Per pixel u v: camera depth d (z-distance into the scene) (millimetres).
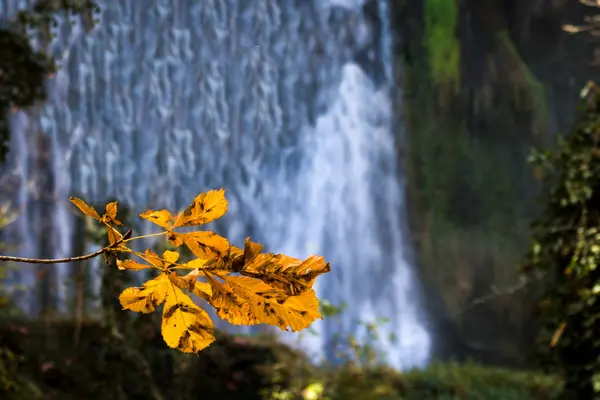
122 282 6965
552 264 5219
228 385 7551
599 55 17938
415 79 18344
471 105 18078
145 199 16234
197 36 17188
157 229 7820
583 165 4977
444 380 8844
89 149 15773
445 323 17172
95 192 15719
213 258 560
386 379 8523
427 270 17656
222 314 549
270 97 17766
